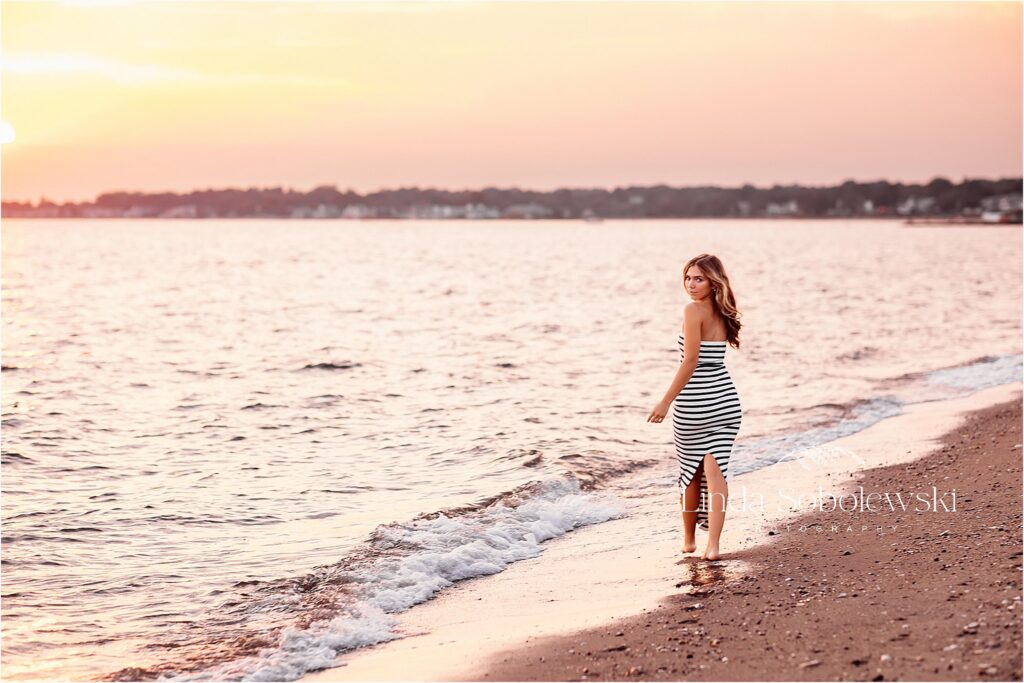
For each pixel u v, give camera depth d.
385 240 165.00
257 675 5.63
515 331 30.09
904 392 16.88
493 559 7.74
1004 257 89.81
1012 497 8.25
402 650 5.93
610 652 5.50
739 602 6.13
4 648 6.13
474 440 12.80
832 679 4.67
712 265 6.89
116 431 13.95
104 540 8.45
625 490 10.16
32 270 68.38
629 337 28.20
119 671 5.75
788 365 21.00
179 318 35.06
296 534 8.59
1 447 12.48
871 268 70.44
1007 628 4.98
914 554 6.73
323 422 14.62
